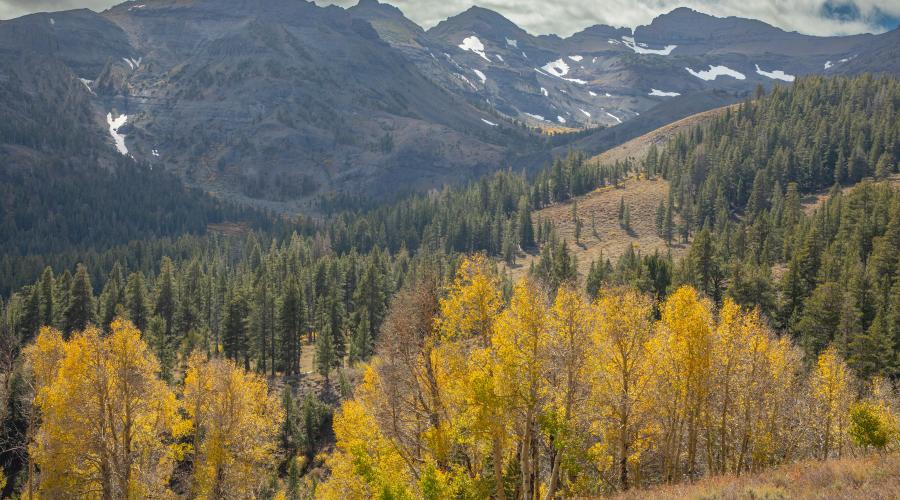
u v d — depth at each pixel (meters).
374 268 102.62
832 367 38.28
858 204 110.50
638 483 31.28
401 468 29.30
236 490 40.75
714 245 86.69
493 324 28.39
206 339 99.69
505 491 29.08
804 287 77.88
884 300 71.81
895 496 16.33
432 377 29.41
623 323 29.06
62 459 35.34
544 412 26.00
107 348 36.84
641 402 28.97
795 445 37.22
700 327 30.80
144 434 38.69
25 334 88.44
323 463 65.62
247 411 41.81
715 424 35.69
